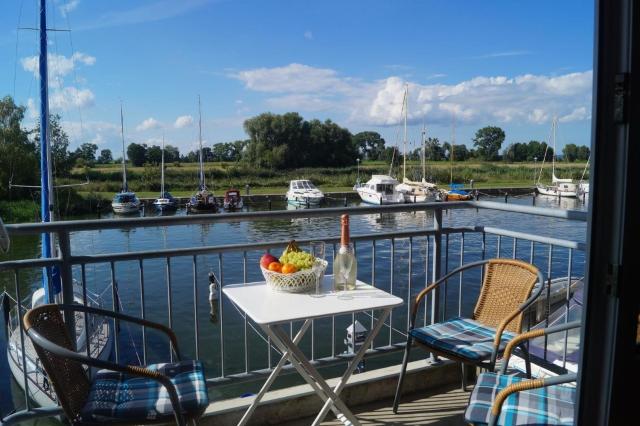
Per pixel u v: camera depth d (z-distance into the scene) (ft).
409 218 115.55
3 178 114.83
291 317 7.20
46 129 51.08
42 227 8.02
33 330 6.30
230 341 39.50
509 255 59.57
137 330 41.39
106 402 6.88
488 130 302.86
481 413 6.59
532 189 202.49
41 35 51.01
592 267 3.87
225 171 236.22
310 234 97.14
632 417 3.95
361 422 9.88
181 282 58.03
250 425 9.68
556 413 6.59
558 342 14.65
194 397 6.89
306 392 10.01
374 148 329.11
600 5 3.61
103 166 230.48
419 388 11.28
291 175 250.16
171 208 156.46
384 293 8.50
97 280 58.23
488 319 10.19
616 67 3.63
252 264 67.41
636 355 3.89
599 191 3.77
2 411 8.71
